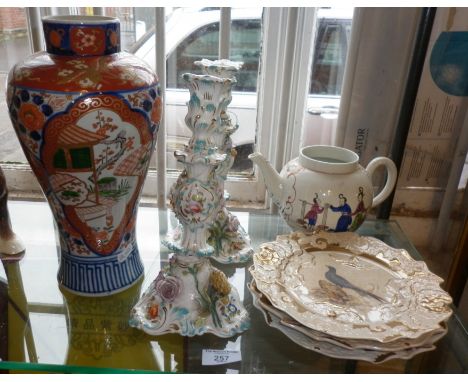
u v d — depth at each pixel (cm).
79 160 53
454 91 90
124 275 65
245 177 105
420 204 101
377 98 86
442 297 57
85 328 63
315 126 98
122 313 64
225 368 58
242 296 65
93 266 63
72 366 57
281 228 82
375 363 53
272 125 96
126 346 60
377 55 82
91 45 53
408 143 95
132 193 60
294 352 59
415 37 79
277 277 59
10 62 97
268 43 91
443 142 95
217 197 53
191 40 93
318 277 62
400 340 50
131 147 55
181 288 57
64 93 50
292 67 85
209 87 48
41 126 51
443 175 98
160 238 79
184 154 50
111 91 51
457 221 99
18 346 60
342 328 51
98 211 58
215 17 91
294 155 98
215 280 58
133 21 89
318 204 67
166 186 100
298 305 55
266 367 58
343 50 90
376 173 95
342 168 67
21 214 86
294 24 82
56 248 78
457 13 84
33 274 72
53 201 59
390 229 83
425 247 104
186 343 59
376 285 61
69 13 90
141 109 54
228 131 61
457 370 58
